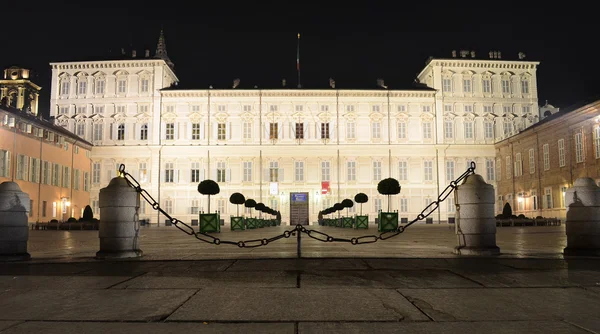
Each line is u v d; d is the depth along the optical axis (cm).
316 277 854
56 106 6838
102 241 1159
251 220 4391
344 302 645
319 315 578
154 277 859
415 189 6806
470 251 1177
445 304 632
